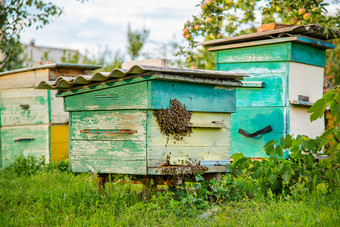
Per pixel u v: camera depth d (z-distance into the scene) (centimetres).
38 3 951
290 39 622
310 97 678
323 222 392
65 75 790
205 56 934
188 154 486
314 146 513
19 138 829
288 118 631
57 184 612
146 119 459
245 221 411
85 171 514
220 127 504
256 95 659
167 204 472
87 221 431
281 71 639
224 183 536
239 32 902
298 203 471
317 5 705
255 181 542
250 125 663
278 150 506
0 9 947
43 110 794
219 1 792
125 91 473
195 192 488
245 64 678
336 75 1206
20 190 564
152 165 459
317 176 524
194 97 487
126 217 439
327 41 699
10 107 842
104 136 495
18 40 1030
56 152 793
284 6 737
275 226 392
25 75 812
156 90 455
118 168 482
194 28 817
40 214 465
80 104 515
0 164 858
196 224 414
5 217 452
